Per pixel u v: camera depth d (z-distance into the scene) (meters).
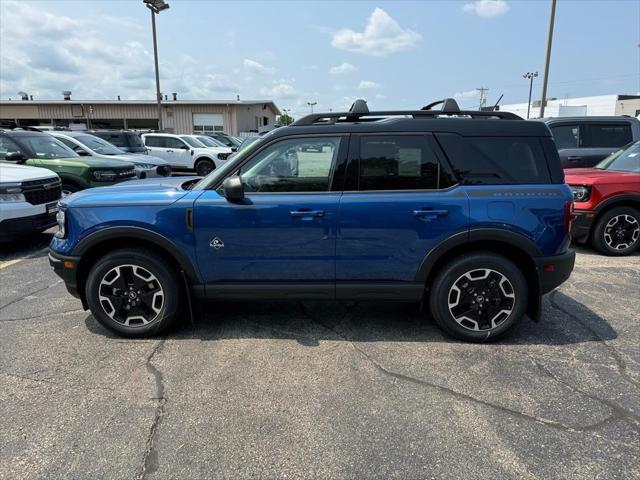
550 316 4.31
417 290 3.66
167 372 3.27
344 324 4.10
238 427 2.66
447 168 3.55
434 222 3.51
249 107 42.28
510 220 3.50
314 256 3.60
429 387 3.08
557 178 3.58
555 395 2.99
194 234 3.59
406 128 3.56
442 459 2.41
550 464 2.37
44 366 3.36
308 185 3.59
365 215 3.51
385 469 2.34
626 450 2.47
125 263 3.67
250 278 3.69
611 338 3.84
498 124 3.59
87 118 38.66
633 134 9.28
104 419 2.73
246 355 3.53
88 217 3.64
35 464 2.36
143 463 2.38
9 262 6.29
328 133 3.58
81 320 4.20
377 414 2.79
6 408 2.84
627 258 6.44
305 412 2.81
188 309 4.05
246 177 3.62
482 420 2.73
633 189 6.32
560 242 3.56
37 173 6.96
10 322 4.16
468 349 3.63
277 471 2.32
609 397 2.97
